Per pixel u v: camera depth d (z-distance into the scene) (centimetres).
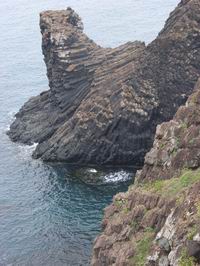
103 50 10162
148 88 8944
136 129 8762
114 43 15288
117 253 4362
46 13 10381
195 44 8950
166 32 9400
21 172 8800
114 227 4691
